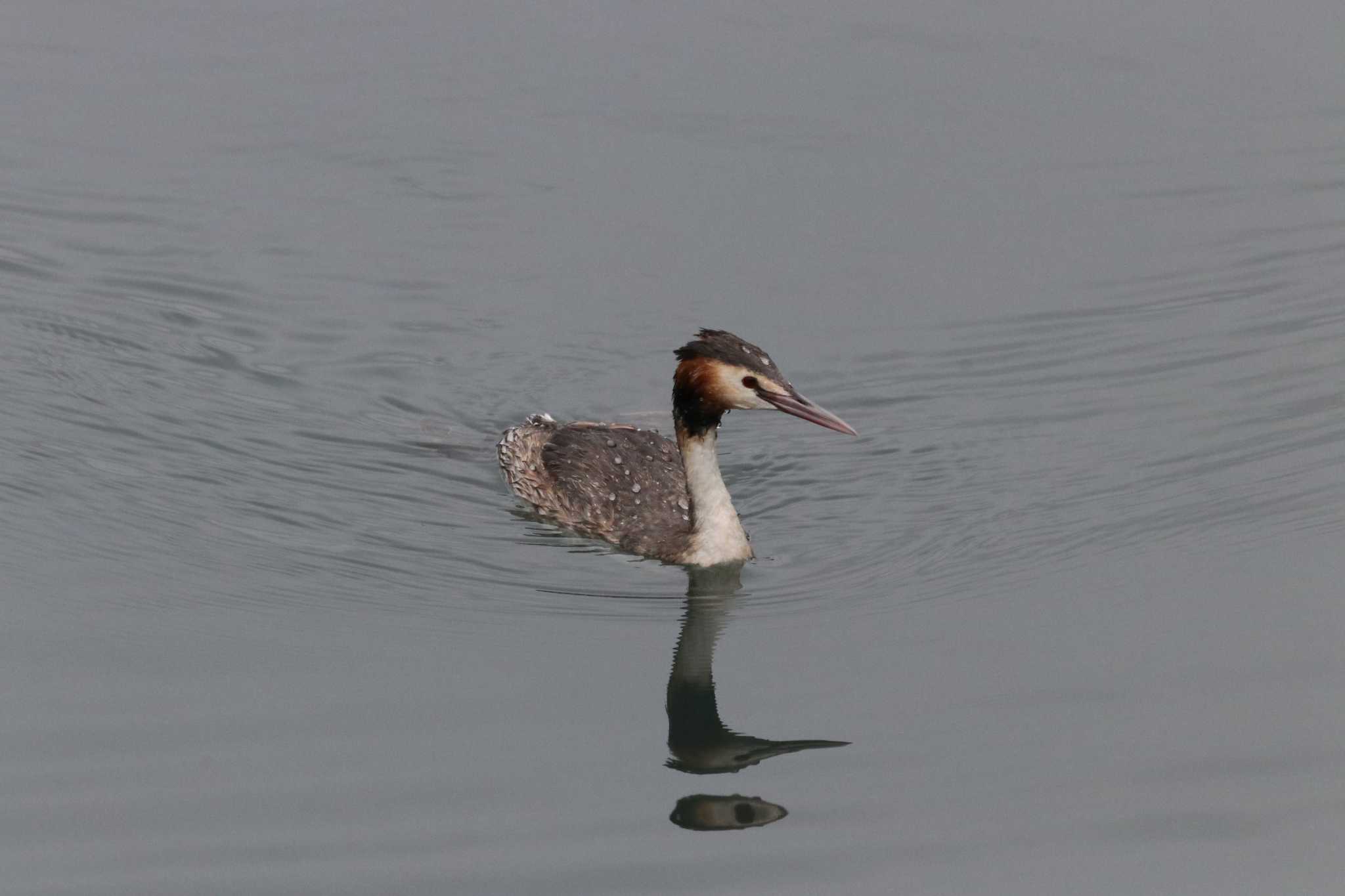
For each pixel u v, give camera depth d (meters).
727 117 22.48
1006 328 18.39
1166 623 13.46
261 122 22.30
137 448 16.33
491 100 22.91
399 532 15.43
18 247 19.56
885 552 15.09
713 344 14.70
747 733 12.23
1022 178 21.08
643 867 10.60
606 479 16.02
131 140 21.81
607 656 13.38
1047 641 13.32
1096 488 15.81
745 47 24.33
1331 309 18.44
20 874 10.42
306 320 18.62
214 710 12.31
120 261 19.45
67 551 14.54
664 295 19.03
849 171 21.22
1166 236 19.86
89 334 18.14
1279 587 13.89
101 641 13.19
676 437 15.91
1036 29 24.86
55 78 23.19
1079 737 11.95
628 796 11.38
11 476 15.62
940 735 12.08
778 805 11.29
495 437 17.05
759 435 17.22
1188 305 18.67
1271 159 21.34
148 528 15.03
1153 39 24.45
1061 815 11.09
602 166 21.44
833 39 24.55
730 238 19.95
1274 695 12.32
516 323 18.70
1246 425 16.62
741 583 14.70
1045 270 19.31
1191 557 14.52
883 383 17.66
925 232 20.03
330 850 10.72
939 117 22.45
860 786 11.49
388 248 19.81
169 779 11.45
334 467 16.38
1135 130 22.03
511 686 12.83
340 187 20.98
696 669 13.16
